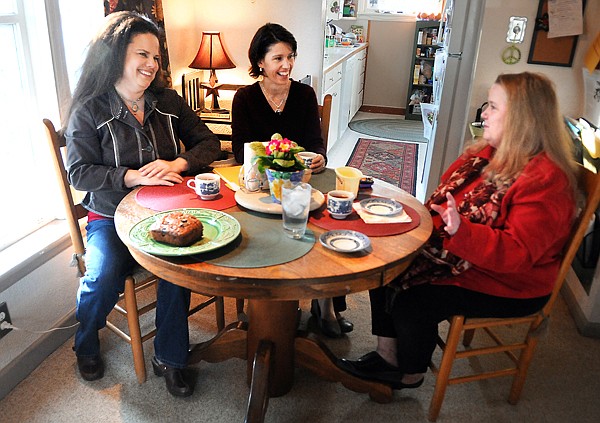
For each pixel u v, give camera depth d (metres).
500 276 1.49
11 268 1.71
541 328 1.59
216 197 1.61
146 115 1.85
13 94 1.89
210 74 3.16
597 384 1.87
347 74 5.04
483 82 2.69
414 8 6.39
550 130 1.40
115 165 1.80
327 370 1.71
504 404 1.75
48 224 2.06
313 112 2.21
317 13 3.06
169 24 2.78
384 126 6.06
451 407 1.73
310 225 1.42
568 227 1.42
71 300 2.04
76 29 2.11
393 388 1.72
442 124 3.00
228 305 2.29
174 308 1.65
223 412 1.68
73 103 1.75
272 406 1.70
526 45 2.55
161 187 1.69
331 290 1.19
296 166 1.48
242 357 1.76
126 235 1.32
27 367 1.81
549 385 1.85
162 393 1.76
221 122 2.82
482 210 1.44
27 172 2.01
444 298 1.51
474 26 2.76
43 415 1.64
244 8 3.08
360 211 1.50
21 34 1.84
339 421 1.66
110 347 1.98
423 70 6.34
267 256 1.23
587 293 2.20
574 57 2.48
